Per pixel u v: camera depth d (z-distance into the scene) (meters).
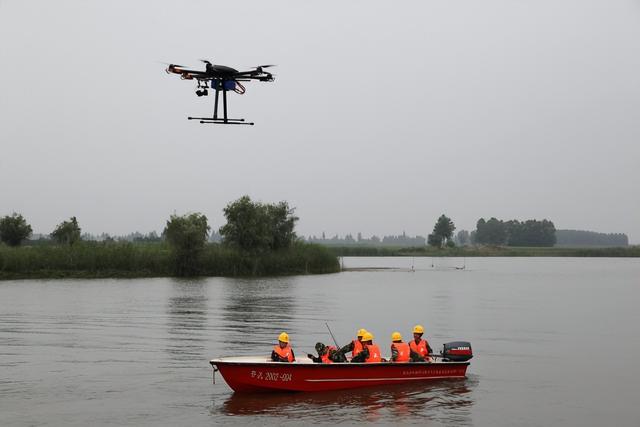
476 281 79.44
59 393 20.39
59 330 33.53
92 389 20.89
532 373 24.09
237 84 25.05
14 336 31.45
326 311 43.31
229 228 84.19
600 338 32.59
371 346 21.83
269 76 24.77
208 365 24.62
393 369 21.55
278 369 20.05
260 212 85.88
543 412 18.97
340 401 19.66
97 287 61.91
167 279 74.12
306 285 67.88
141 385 21.45
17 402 19.39
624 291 64.12
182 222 78.81
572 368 25.05
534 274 98.50
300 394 20.38
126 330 33.62
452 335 33.44
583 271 109.88
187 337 31.34
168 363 24.97
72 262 74.56
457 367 22.77
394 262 150.00
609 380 23.00
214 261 80.56
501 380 22.88
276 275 84.31
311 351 28.14
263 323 36.84
